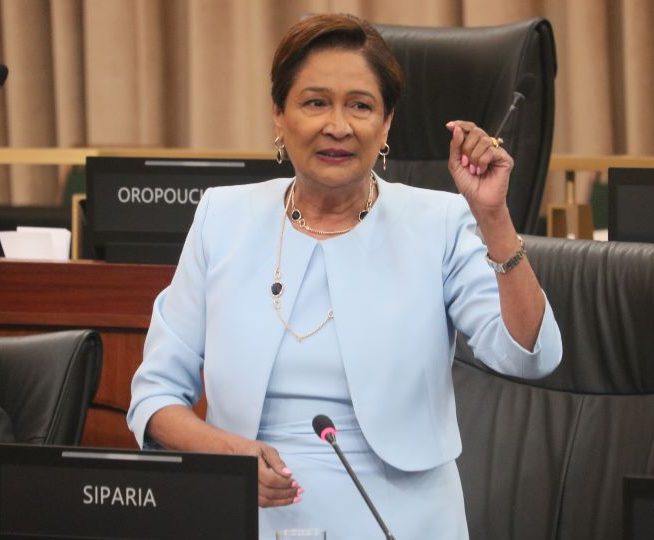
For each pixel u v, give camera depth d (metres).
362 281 5.59
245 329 5.61
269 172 7.46
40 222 10.45
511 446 6.31
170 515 4.45
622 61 14.22
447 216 5.72
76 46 15.78
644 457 5.99
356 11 14.86
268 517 5.44
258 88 15.18
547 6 14.39
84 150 9.95
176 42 15.77
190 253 5.91
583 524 6.05
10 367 6.21
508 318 5.25
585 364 6.26
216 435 5.43
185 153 9.32
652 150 13.99
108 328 7.74
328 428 5.02
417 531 5.44
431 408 5.55
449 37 8.84
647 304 6.14
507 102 8.53
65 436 6.10
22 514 4.56
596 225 12.04
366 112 5.50
